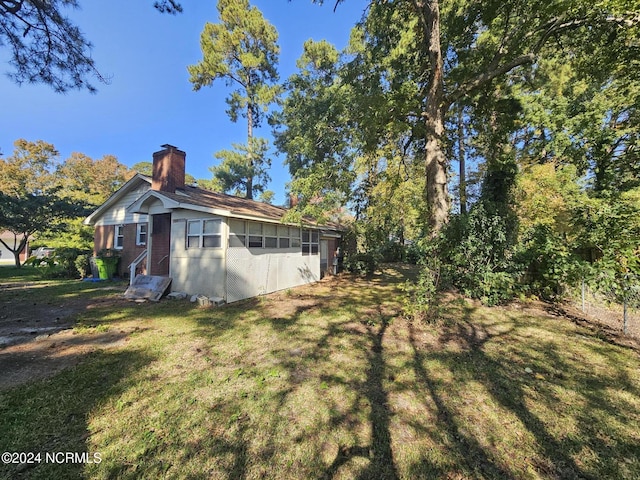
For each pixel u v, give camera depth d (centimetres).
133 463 218
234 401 302
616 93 1191
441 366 388
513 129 1090
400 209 1772
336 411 286
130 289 864
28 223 1592
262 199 2778
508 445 239
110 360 403
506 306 708
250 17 1897
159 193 882
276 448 236
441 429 260
